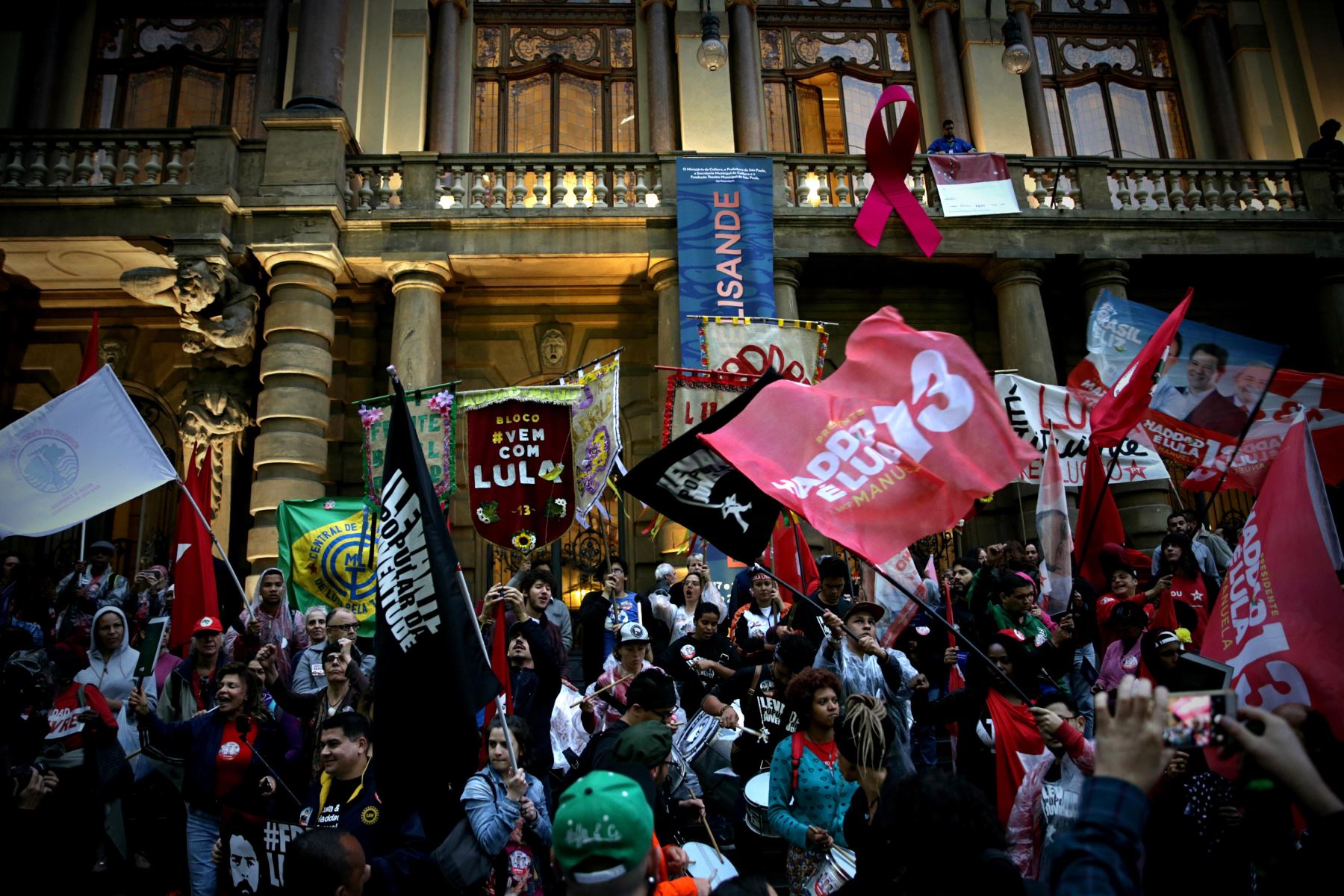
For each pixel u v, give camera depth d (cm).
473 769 407
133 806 655
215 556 984
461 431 1352
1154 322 1026
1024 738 524
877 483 462
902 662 611
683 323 1265
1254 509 477
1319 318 1453
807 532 1169
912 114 1331
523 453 859
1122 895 183
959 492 451
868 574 734
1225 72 1720
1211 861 432
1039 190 1429
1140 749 201
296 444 1212
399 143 1548
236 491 1284
